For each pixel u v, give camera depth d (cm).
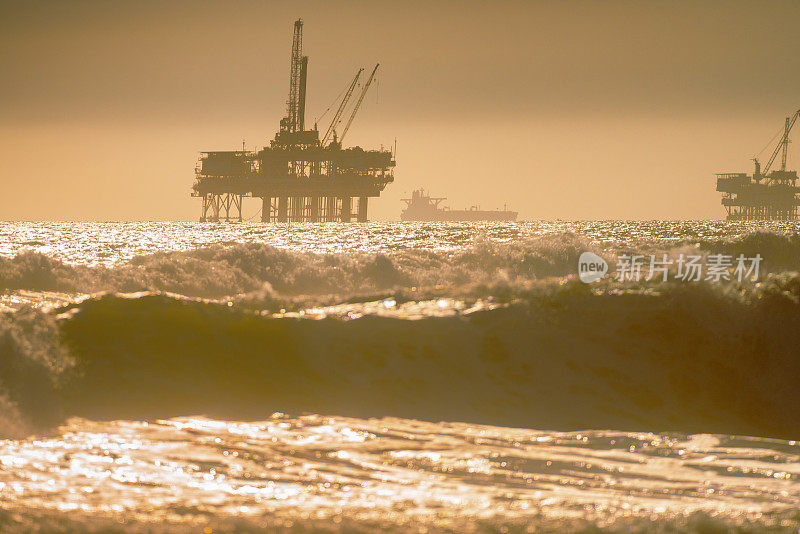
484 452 3953
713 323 5869
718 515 2880
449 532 2469
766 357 5641
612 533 2488
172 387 5009
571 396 5153
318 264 15600
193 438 4072
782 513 2936
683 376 5416
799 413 5112
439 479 3444
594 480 3509
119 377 5078
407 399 5031
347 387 5191
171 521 2598
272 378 5269
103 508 2806
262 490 3186
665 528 2605
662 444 4225
